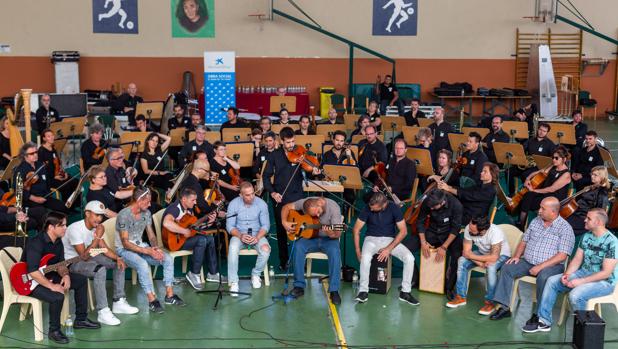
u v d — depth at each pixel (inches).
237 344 252.1
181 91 759.7
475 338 259.6
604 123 759.1
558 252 271.0
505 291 275.7
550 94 724.0
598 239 261.4
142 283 279.4
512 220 403.2
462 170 383.6
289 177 325.7
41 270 251.3
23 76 746.2
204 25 754.2
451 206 294.4
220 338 256.8
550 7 747.4
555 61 780.0
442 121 472.7
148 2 746.2
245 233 303.6
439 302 292.5
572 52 778.8
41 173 363.9
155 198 385.7
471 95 757.3
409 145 434.6
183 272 323.0
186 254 299.1
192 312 279.7
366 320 273.7
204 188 366.9
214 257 311.1
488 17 770.2
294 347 250.1
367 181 430.6
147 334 259.6
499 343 255.6
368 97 754.8
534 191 358.3
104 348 248.2
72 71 737.0
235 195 378.9
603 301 257.3
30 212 343.9
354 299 294.5
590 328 243.6
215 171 382.6
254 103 719.7
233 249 297.9
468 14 768.9
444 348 251.1
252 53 763.4
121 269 276.1
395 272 327.3
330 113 502.3
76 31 745.0
